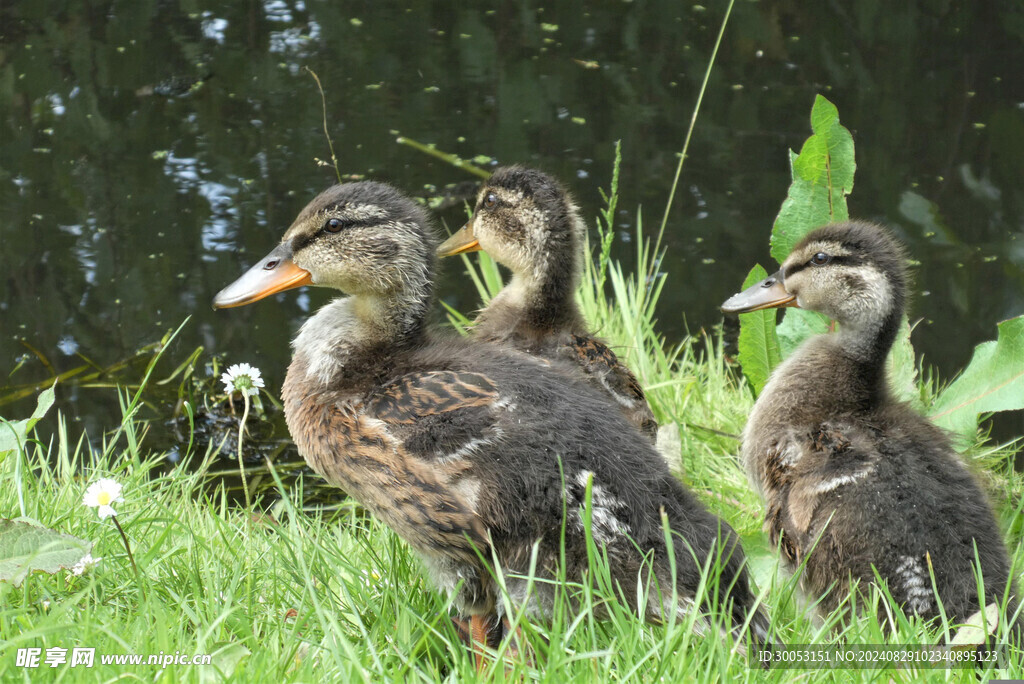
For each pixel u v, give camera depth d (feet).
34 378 36.35
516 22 66.44
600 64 60.75
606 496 17.17
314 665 16.34
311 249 19.89
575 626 16.06
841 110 55.26
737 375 35.91
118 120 53.31
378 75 58.70
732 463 27.84
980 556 19.15
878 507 19.56
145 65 58.90
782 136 52.75
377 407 17.94
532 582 16.17
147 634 15.97
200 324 39.22
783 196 47.47
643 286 34.60
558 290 25.73
